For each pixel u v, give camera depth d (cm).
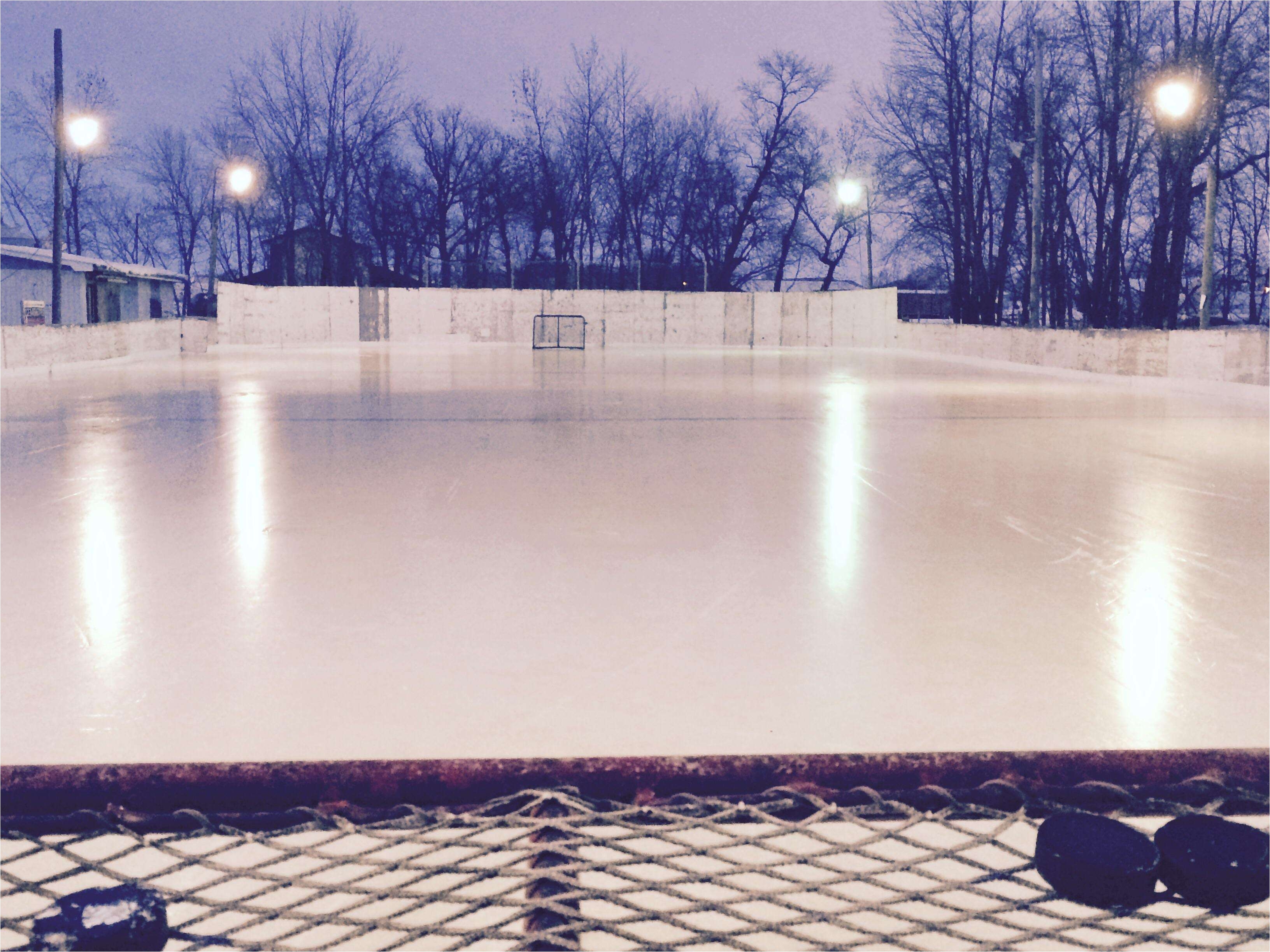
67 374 1964
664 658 316
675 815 99
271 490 652
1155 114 3036
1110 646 333
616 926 93
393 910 146
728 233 5153
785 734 254
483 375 2038
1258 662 318
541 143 5141
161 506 590
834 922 95
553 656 319
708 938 94
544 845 97
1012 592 407
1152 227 3603
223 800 101
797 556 470
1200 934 128
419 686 289
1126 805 103
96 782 101
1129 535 527
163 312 4272
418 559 457
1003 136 3656
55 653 320
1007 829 101
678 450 871
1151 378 1734
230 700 278
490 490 654
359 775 102
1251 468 786
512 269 4169
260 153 4994
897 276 5075
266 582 414
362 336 3800
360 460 800
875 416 1201
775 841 176
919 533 527
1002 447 913
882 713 269
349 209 5091
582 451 861
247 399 1415
